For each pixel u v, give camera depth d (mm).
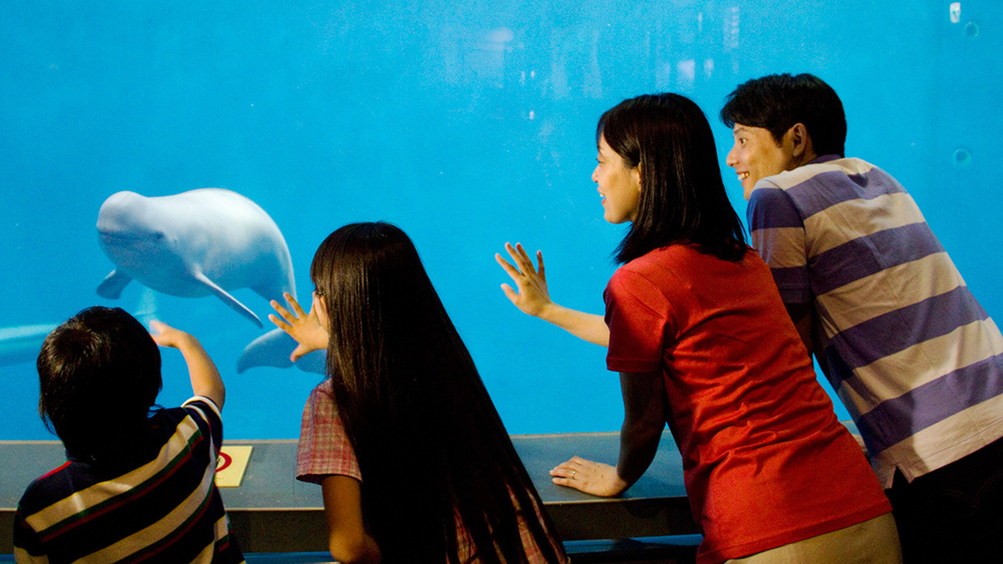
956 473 1392
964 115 17859
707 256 1319
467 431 1134
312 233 21609
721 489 1243
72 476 1057
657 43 19625
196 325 18875
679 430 1338
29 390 17578
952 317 1488
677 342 1296
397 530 1089
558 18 19516
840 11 18188
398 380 1111
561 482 1726
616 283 1332
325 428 1135
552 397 19547
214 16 18359
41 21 17656
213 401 1301
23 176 19312
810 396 1309
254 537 1556
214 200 8117
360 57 19531
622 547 1719
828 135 1651
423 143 21047
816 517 1205
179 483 1107
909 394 1453
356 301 1129
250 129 19922
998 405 1420
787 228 1498
